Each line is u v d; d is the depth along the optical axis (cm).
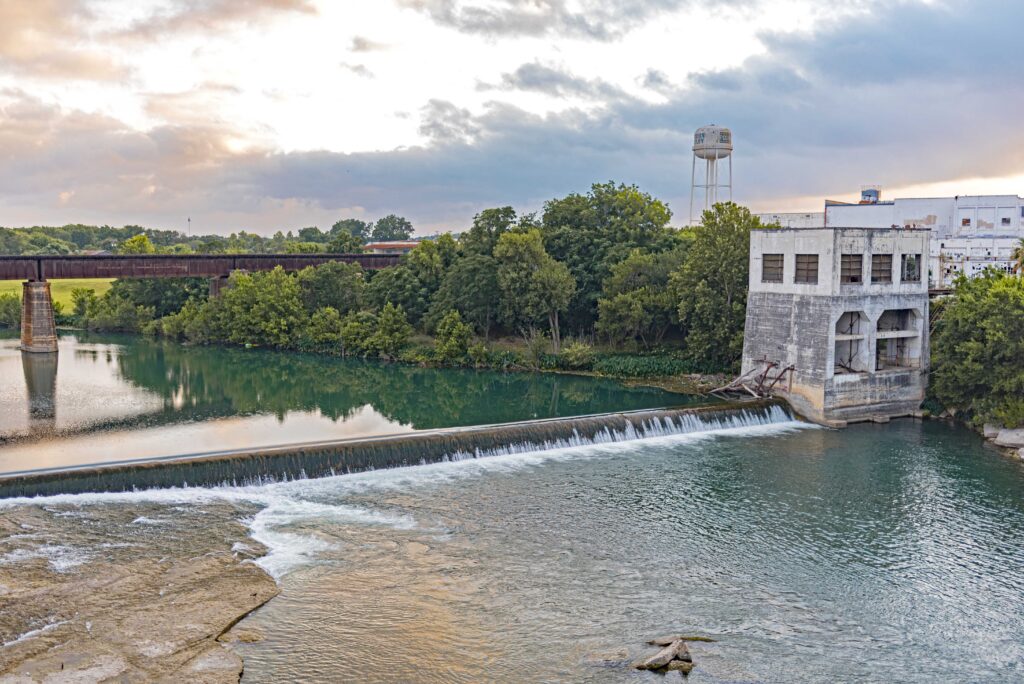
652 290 11475
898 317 8756
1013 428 7500
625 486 5994
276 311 13788
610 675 3588
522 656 3709
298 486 5703
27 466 6328
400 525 5116
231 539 4762
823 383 7969
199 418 8344
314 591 4219
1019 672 3738
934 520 5466
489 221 13550
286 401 9381
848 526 5344
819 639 3962
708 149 16325
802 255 8156
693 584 4481
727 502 5725
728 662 3725
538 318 11700
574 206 13425
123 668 3450
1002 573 4700
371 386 10444
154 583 4191
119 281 17512
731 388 8919
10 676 3344
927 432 7775
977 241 12131
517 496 5706
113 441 7250
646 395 9669
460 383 10675
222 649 3638
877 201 14912
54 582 4131
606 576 4544
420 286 13662
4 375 10869
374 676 3519
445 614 4056
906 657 3831
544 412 8812
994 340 7675
